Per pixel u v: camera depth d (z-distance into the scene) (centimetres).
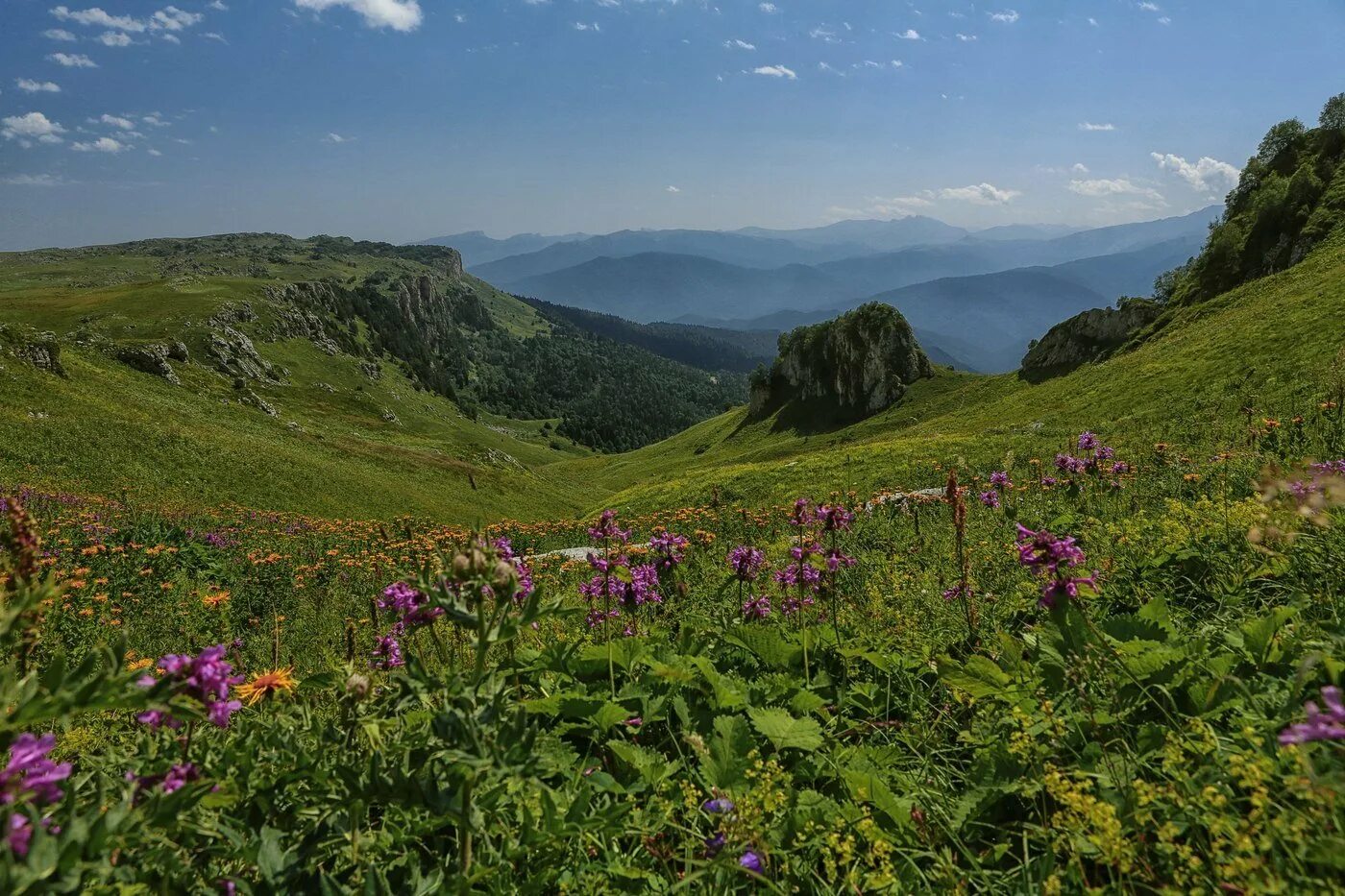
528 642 521
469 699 218
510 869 254
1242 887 194
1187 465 1183
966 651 464
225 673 195
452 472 7200
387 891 219
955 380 15000
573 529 2520
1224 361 4825
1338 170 9962
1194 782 255
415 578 234
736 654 494
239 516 2994
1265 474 448
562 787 317
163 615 1156
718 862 240
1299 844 194
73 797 188
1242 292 9156
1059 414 5756
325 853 249
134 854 206
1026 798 298
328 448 6819
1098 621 421
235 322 15588
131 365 7575
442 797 220
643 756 335
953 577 631
